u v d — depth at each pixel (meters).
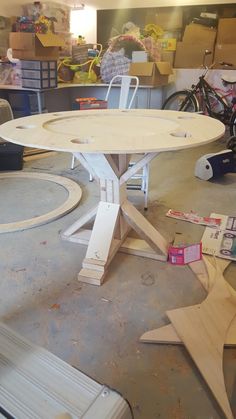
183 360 1.28
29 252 1.98
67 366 0.76
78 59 4.90
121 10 5.20
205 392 1.16
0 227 2.21
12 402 0.67
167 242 2.02
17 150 3.30
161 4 4.98
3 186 2.98
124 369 1.25
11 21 4.30
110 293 1.64
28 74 3.93
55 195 2.79
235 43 4.71
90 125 1.91
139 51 4.46
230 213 2.48
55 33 4.34
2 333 0.85
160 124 1.96
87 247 1.98
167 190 2.94
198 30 4.81
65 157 3.89
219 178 3.25
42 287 1.68
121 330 1.42
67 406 0.66
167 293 1.65
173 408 1.11
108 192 1.87
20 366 0.75
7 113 3.46
